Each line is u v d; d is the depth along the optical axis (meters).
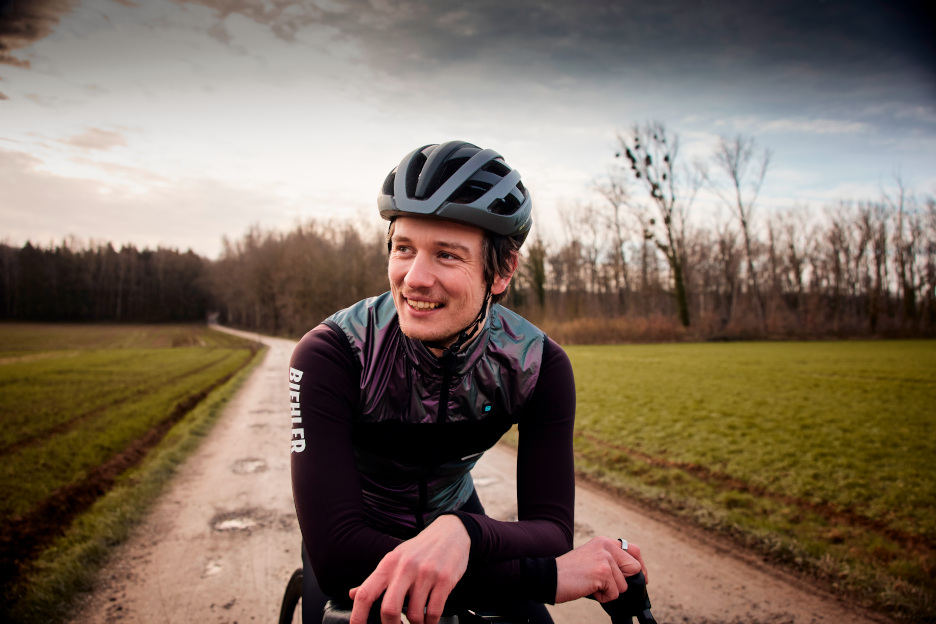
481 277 0.89
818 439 8.04
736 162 46.56
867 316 53.69
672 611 3.27
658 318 42.50
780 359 23.66
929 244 47.66
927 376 16.81
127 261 101.56
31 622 2.96
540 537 0.91
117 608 3.19
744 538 4.37
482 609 1.04
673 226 42.81
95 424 9.11
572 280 54.41
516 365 1.04
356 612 0.68
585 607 3.37
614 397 12.61
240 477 6.18
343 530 0.85
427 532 0.74
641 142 42.69
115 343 49.47
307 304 58.47
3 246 86.44
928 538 4.32
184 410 11.73
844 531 4.49
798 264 56.47
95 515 4.63
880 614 3.21
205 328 90.06
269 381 18.17
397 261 0.88
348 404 0.96
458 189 0.84
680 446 7.69
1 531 4.17
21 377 18.62
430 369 0.96
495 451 7.74
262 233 91.00
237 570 3.72
